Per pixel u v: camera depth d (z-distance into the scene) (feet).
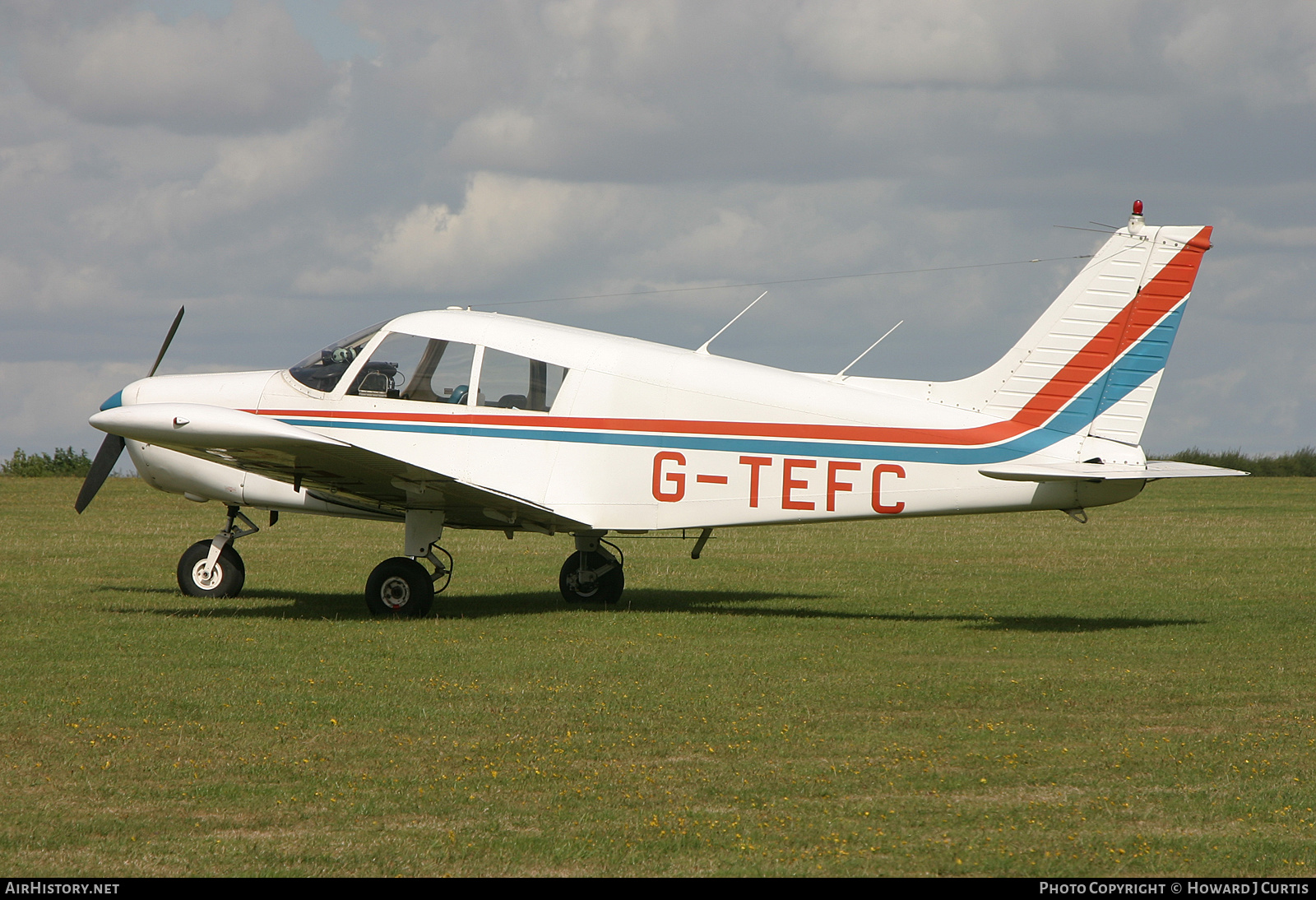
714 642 104.12
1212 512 303.48
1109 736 70.64
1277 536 228.02
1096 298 116.37
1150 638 107.96
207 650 95.81
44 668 87.45
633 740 68.69
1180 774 62.44
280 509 131.34
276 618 115.03
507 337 123.44
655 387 121.08
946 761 64.90
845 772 62.34
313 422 124.36
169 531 219.82
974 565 178.60
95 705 75.46
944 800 57.82
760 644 103.04
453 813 55.26
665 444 120.78
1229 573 166.91
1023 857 50.16
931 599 139.23
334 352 126.41
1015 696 81.71
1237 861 49.90
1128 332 115.75
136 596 130.62
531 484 121.80
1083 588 149.69
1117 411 116.16
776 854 50.29
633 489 121.19
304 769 61.93
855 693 82.43
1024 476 111.04
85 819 53.72
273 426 103.40
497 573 163.94
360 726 71.26
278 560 174.70
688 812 55.57
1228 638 108.58
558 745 67.41
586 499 121.80
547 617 118.93
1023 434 116.98
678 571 171.32
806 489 119.14
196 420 102.94
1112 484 115.44
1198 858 50.21
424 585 117.29
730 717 74.54
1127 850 51.06
